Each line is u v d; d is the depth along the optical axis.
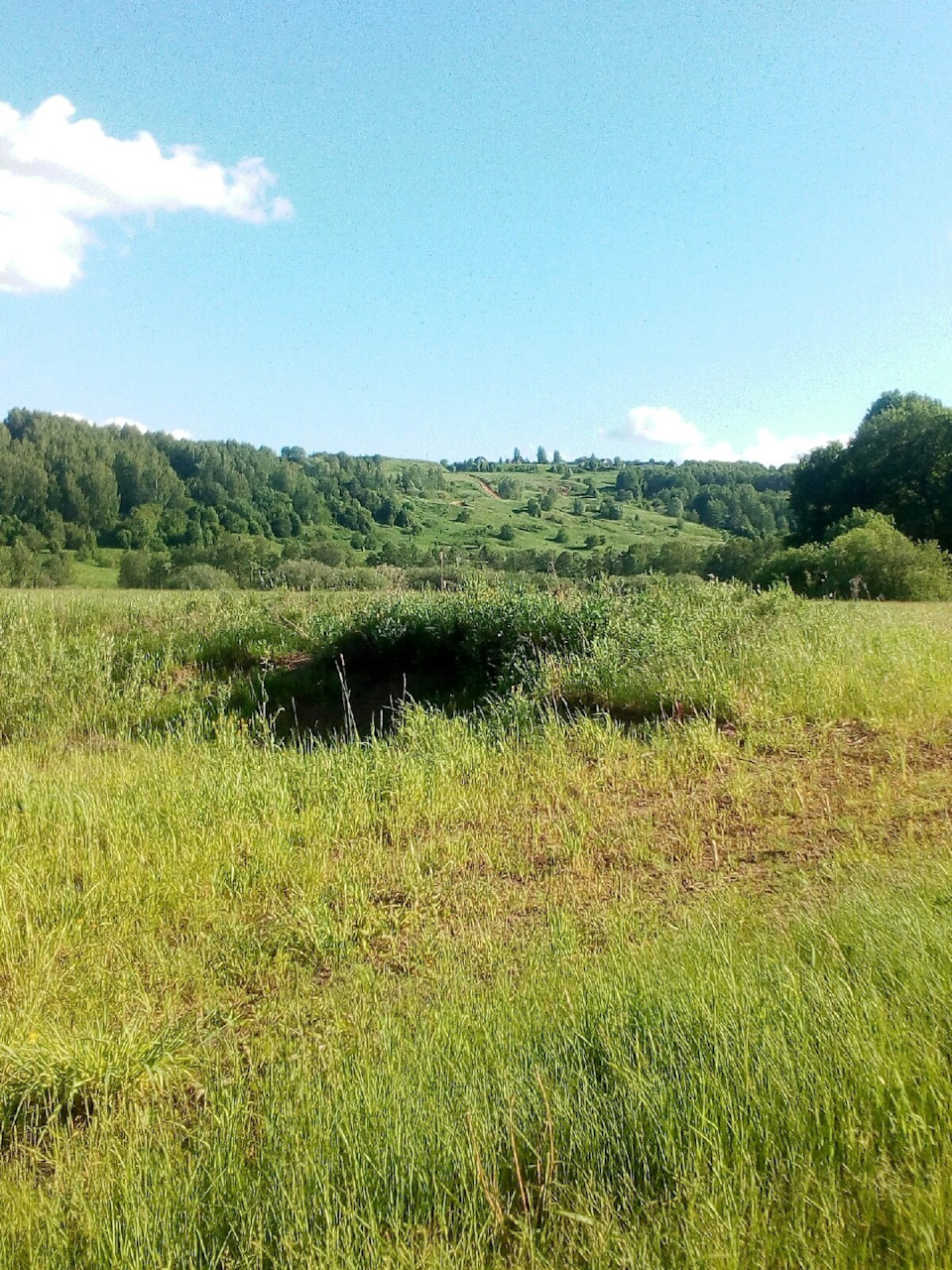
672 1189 2.65
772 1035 3.12
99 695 11.70
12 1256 2.73
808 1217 2.46
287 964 4.88
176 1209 2.79
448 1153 2.83
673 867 5.79
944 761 7.25
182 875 5.82
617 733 8.34
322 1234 2.58
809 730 8.19
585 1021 3.50
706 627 10.36
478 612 11.98
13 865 5.79
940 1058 2.91
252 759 8.04
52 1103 3.58
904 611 16.02
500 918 5.27
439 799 7.16
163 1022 4.27
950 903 4.16
